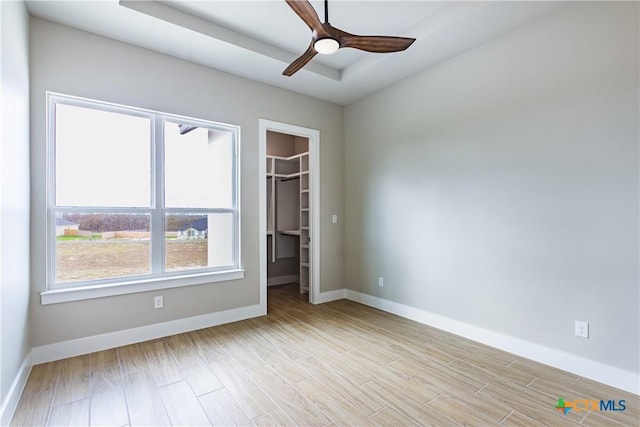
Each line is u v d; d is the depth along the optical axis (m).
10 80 1.76
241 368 2.29
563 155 2.28
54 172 2.43
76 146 2.53
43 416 1.73
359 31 2.79
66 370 2.22
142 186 2.84
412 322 3.31
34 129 2.28
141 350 2.57
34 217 2.27
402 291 3.52
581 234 2.20
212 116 3.17
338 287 4.27
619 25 2.04
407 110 3.45
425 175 3.26
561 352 2.29
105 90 2.59
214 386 2.05
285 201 5.23
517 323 2.53
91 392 1.96
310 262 4.09
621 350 2.03
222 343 2.74
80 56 2.48
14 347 1.83
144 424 1.69
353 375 2.20
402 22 2.66
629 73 2.00
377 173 3.83
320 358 2.46
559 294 2.30
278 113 3.66
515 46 2.54
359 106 4.07
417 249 3.34
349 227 4.25
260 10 2.48
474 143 2.83
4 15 1.65
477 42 2.72
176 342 2.74
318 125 4.04
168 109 2.90
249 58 2.99
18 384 1.88
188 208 3.08
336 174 4.24
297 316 3.51
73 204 2.51
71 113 2.51
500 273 2.64
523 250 2.50
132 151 2.79
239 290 3.36
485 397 1.94
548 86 2.35
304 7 1.72
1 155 1.58
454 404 1.87
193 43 2.71
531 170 2.45
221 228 3.30
